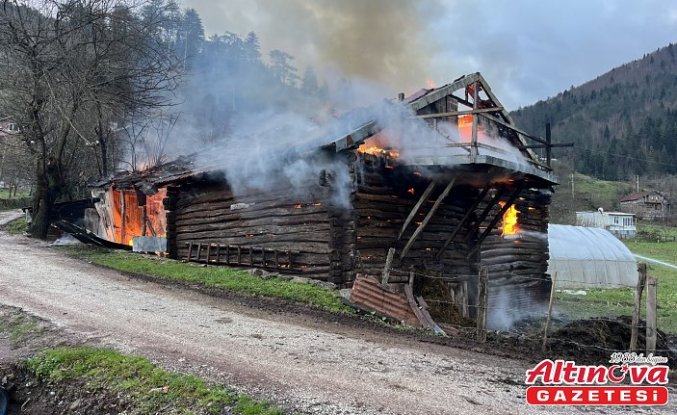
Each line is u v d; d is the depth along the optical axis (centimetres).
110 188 2306
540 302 1772
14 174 3975
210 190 1544
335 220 1143
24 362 681
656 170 10912
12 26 1981
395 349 766
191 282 1217
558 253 2391
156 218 2070
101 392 599
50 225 2236
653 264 3475
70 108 2234
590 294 2077
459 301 1361
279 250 1271
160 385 589
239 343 748
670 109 14975
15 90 2145
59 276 1246
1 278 1172
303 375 625
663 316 1556
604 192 8706
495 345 848
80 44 2128
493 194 1552
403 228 1166
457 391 596
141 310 933
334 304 1005
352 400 555
